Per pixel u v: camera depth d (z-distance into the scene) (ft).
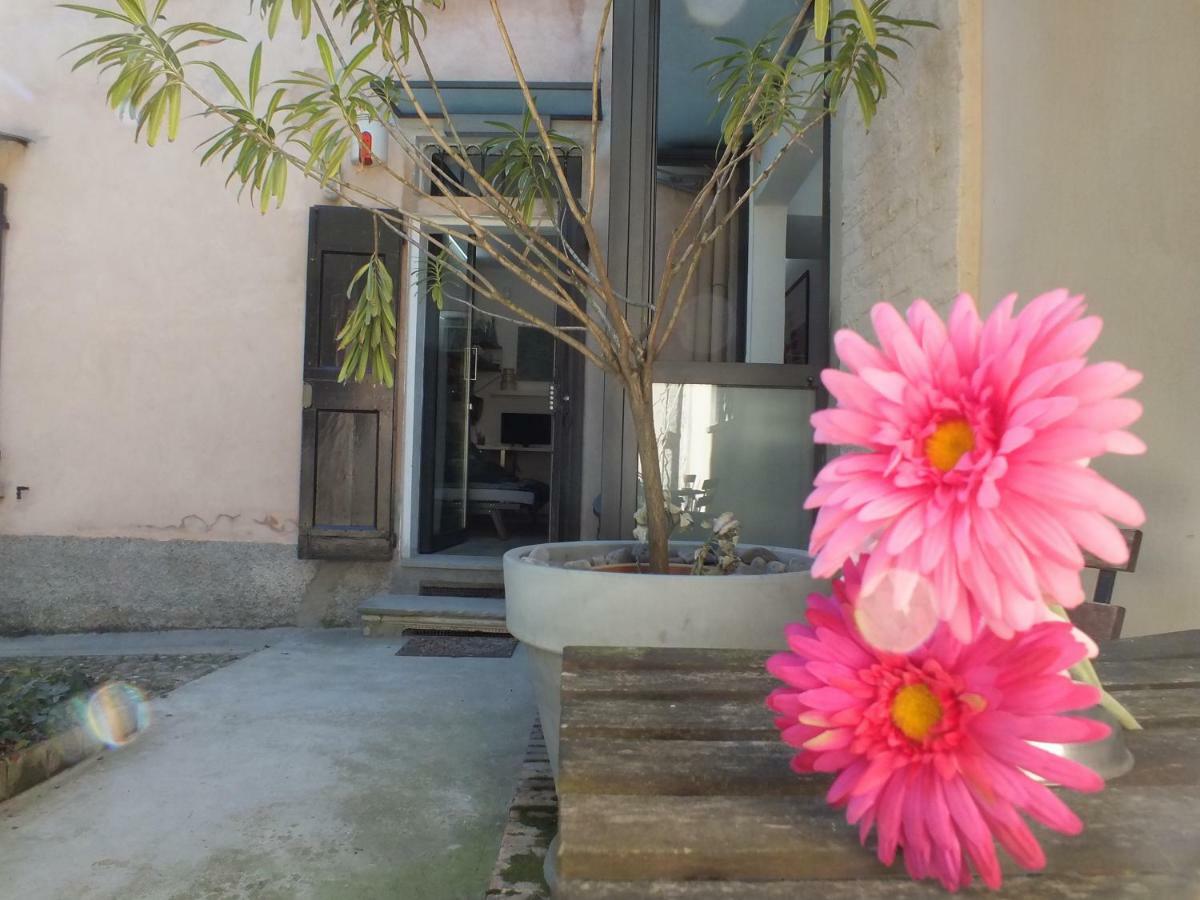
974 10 7.17
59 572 13.88
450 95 13.20
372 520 13.67
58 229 14.16
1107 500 1.26
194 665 11.21
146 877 5.41
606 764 2.04
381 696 9.59
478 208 13.78
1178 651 3.32
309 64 14.05
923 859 1.43
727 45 10.65
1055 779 1.34
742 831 1.68
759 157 10.68
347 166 13.89
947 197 7.32
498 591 13.94
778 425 10.61
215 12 14.10
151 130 5.37
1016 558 1.31
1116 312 5.37
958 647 1.46
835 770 1.62
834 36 9.30
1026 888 1.53
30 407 14.05
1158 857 1.61
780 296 10.82
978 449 1.35
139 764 7.43
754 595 5.03
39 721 7.55
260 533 13.92
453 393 17.03
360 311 7.00
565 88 12.91
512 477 23.91
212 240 14.12
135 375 14.06
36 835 6.02
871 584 1.44
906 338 1.50
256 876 5.41
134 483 13.97
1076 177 5.81
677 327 10.69
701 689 2.68
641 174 10.50
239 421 14.01
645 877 1.57
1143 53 5.17
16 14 14.20
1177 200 4.88
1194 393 4.74
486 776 7.15
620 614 5.06
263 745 7.93
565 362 14.03
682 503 10.46
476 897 5.16
